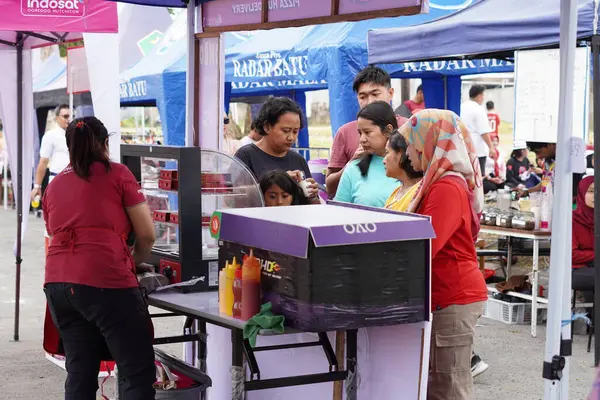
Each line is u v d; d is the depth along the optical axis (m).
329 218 3.58
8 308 8.84
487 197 10.11
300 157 5.39
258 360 4.62
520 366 6.57
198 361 5.00
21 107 7.49
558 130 3.63
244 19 4.96
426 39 7.12
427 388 3.96
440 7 8.84
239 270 3.78
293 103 5.26
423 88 10.17
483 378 6.27
